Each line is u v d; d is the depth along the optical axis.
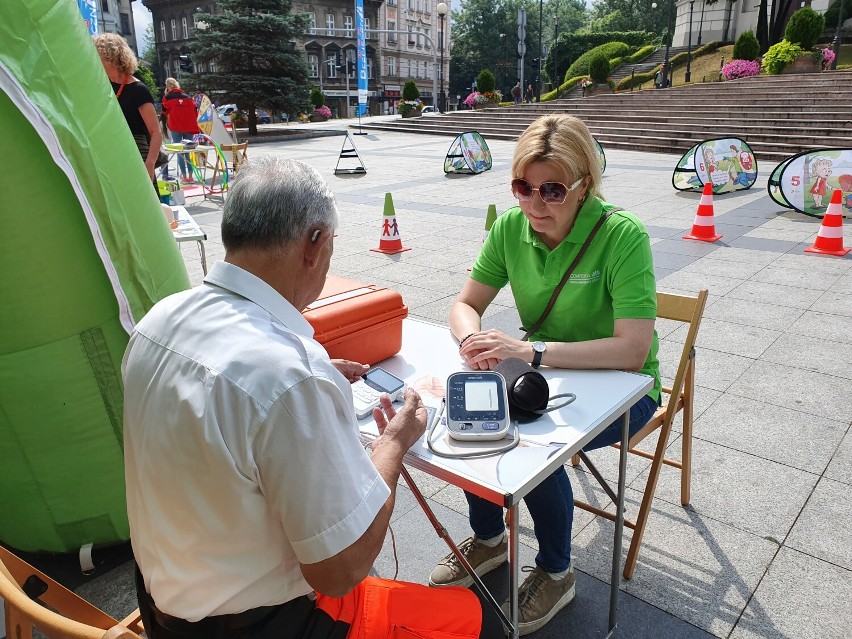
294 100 27.45
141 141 5.70
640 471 3.19
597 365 2.12
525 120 23.20
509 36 84.44
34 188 2.10
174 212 5.60
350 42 62.50
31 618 1.14
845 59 27.84
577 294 2.27
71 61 2.17
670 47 37.44
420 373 2.15
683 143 17.25
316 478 1.15
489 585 2.46
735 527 2.77
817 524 2.78
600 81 30.23
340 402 1.22
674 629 2.27
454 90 86.50
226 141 12.59
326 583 1.20
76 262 2.24
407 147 19.86
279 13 27.89
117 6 68.12
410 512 2.94
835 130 15.96
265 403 1.13
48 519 2.52
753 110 18.72
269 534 1.22
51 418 2.36
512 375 1.88
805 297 5.59
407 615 1.49
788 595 2.40
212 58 27.44
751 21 33.47
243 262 1.29
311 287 1.36
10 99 1.99
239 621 1.27
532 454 1.66
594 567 2.57
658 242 7.50
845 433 3.47
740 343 4.67
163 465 1.20
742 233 7.86
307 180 1.29
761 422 3.60
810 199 8.51
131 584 2.57
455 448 1.69
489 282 2.58
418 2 69.44
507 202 10.23
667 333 4.87
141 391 1.24
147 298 2.46
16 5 1.99
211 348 1.19
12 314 2.19
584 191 2.22
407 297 5.83
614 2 76.19
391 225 7.25
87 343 2.35
